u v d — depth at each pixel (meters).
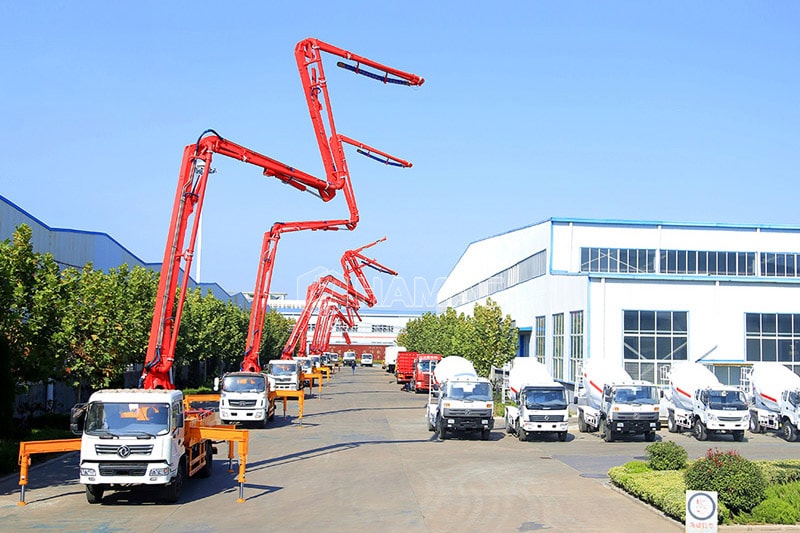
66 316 26.73
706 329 44.44
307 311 76.81
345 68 31.41
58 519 15.96
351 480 21.16
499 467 23.72
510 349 50.19
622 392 31.22
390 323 151.50
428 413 34.72
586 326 44.16
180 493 19.08
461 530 15.23
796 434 32.12
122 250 51.81
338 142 32.69
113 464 16.91
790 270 54.50
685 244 54.06
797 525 15.38
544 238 54.53
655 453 20.62
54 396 37.00
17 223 32.88
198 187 22.80
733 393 32.41
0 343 23.27
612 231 53.72
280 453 26.67
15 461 22.45
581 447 29.31
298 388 50.94
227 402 34.06
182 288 22.27
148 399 17.38
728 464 16.30
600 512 17.03
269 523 15.75
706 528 14.51
